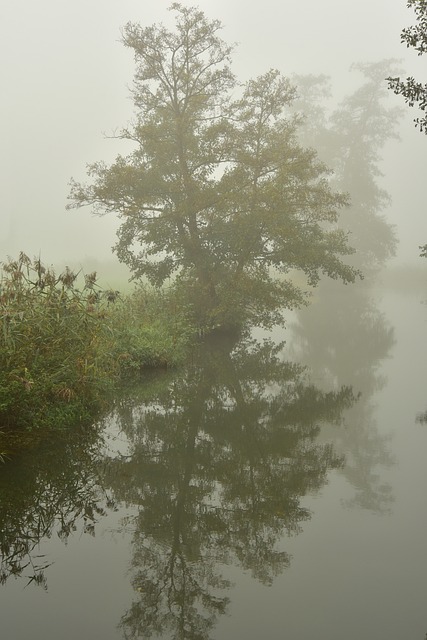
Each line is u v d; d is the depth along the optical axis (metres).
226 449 7.88
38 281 9.05
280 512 5.70
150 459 7.45
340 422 9.13
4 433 7.77
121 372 12.34
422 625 3.75
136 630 3.79
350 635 3.65
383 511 5.62
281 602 4.07
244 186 19.23
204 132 19.61
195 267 20.45
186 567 4.66
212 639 3.63
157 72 20.44
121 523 5.54
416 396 10.88
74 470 6.93
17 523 5.53
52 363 8.78
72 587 4.39
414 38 11.88
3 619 3.96
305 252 19.25
